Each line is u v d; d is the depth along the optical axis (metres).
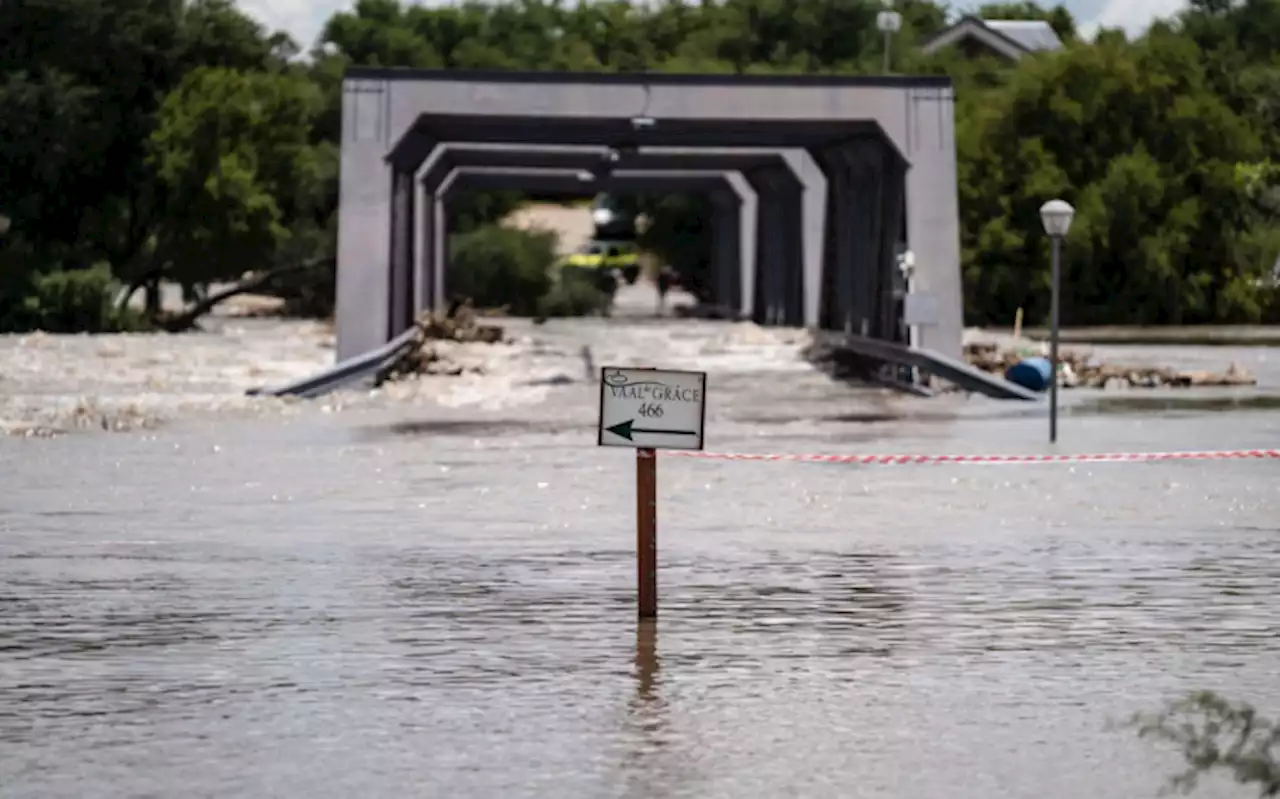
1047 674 28.69
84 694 27.34
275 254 187.62
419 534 44.78
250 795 22.00
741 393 98.44
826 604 34.88
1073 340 164.00
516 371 111.50
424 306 146.12
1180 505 50.53
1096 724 25.47
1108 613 33.91
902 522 47.12
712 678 28.36
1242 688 27.67
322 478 57.59
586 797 21.84
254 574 38.50
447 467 60.88
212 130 178.25
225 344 140.75
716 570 39.09
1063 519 47.66
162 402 88.00
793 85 102.75
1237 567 39.50
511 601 35.19
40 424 75.56
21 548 42.47
